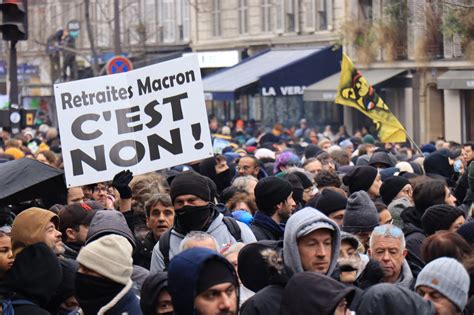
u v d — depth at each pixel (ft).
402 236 33.40
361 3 159.84
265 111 173.47
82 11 241.35
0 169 39.88
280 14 179.11
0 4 75.92
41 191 40.75
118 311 29.07
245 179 47.14
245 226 37.32
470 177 48.16
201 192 36.04
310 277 25.50
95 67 168.96
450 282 27.53
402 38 148.36
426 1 142.41
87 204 42.29
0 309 29.73
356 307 26.94
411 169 59.26
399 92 151.84
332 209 39.55
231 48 193.88
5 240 32.68
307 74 161.58
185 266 24.25
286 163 63.62
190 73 41.78
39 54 252.21
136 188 43.14
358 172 49.78
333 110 158.81
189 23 209.36
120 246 29.35
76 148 41.24
